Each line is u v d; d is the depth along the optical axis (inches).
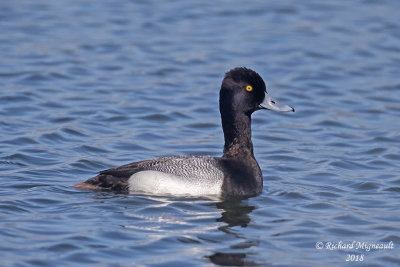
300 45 883.4
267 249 365.1
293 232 388.5
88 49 845.8
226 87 466.0
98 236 370.9
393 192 466.6
